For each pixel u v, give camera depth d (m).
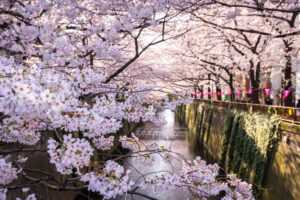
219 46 14.79
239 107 15.97
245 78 23.80
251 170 11.70
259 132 11.41
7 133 3.02
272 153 10.53
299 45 10.62
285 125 9.68
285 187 9.33
